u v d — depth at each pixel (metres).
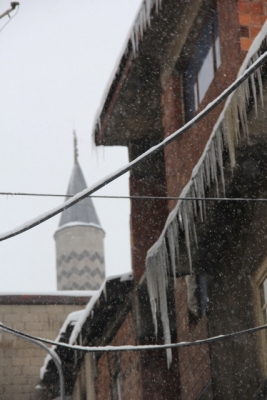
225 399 15.46
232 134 13.26
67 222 61.38
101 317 21.30
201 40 17.45
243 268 15.09
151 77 19.61
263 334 14.31
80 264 59.38
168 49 18.80
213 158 13.75
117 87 20.03
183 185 17.44
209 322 16.09
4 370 30.09
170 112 18.78
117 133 21.44
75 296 31.53
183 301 17.92
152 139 21.58
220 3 15.95
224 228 15.33
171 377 19.16
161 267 16.22
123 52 19.28
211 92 16.27
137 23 18.45
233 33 15.14
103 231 61.97
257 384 14.45
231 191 14.52
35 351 30.50
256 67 9.53
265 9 15.09
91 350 11.80
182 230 15.46
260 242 14.46
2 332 30.45
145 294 19.38
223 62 15.63
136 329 19.48
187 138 17.42
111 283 19.77
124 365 20.81
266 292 14.33
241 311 15.12
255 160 13.77
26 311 31.06
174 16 17.77
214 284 16.12
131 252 20.06
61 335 23.55
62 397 22.23
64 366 26.78
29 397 29.69
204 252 15.91
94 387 24.17
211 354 15.91
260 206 14.46
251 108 12.78
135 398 19.70
